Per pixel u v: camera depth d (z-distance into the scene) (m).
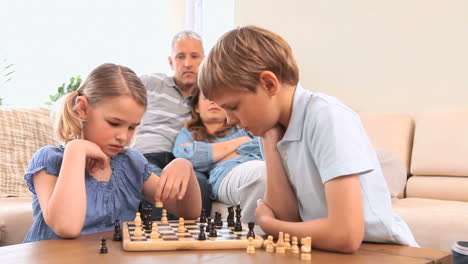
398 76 3.18
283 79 1.16
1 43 4.33
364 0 3.33
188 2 4.84
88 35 4.70
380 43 3.26
